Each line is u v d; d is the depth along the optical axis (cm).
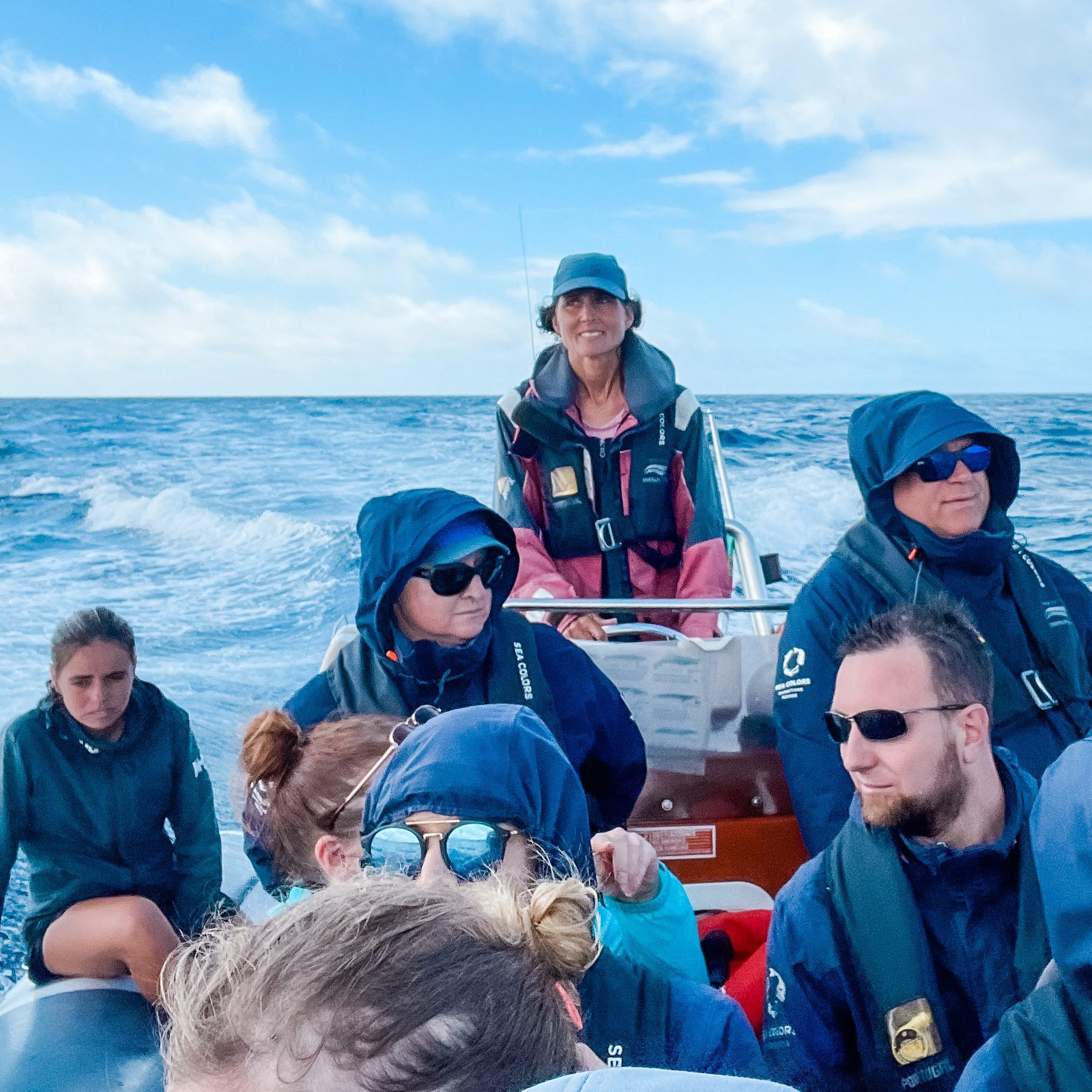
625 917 164
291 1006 59
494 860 132
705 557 346
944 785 164
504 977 64
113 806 263
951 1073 158
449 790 134
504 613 260
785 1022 172
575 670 256
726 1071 140
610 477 356
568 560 365
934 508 245
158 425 2511
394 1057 57
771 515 1211
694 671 269
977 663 169
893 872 165
